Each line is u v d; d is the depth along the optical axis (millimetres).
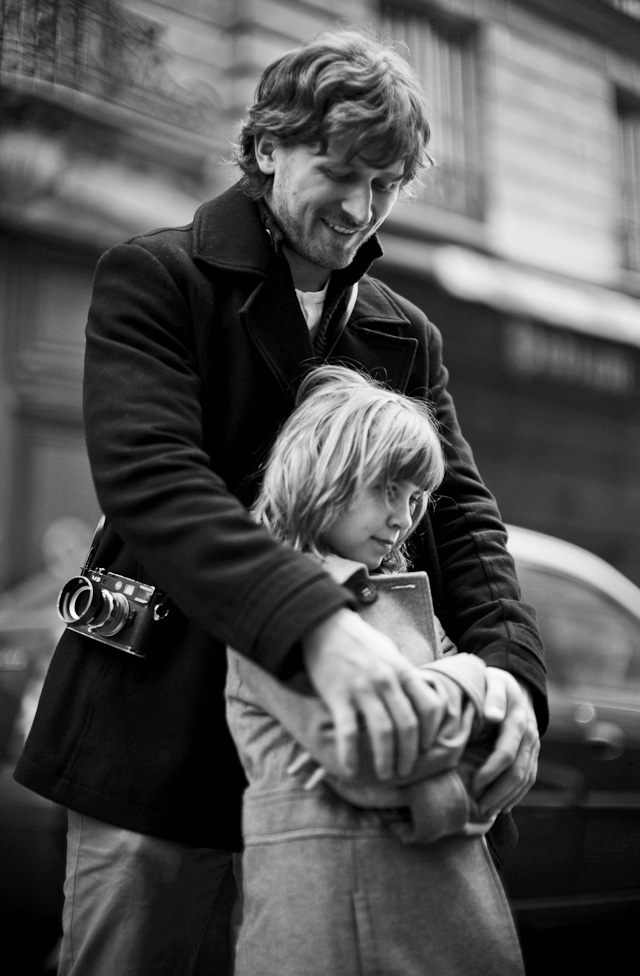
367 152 1305
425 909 1175
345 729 1043
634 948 3232
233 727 1269
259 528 1133
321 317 1550
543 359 9305
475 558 1502
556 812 2969
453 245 8734
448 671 1196
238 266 1414
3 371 7141
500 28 9281
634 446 10633
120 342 1308
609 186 10078
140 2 6762
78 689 1411
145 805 1346
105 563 1459
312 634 1068
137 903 1360
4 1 5445
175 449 1206
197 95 7129
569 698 3139
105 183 6934
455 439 1654
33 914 2582
